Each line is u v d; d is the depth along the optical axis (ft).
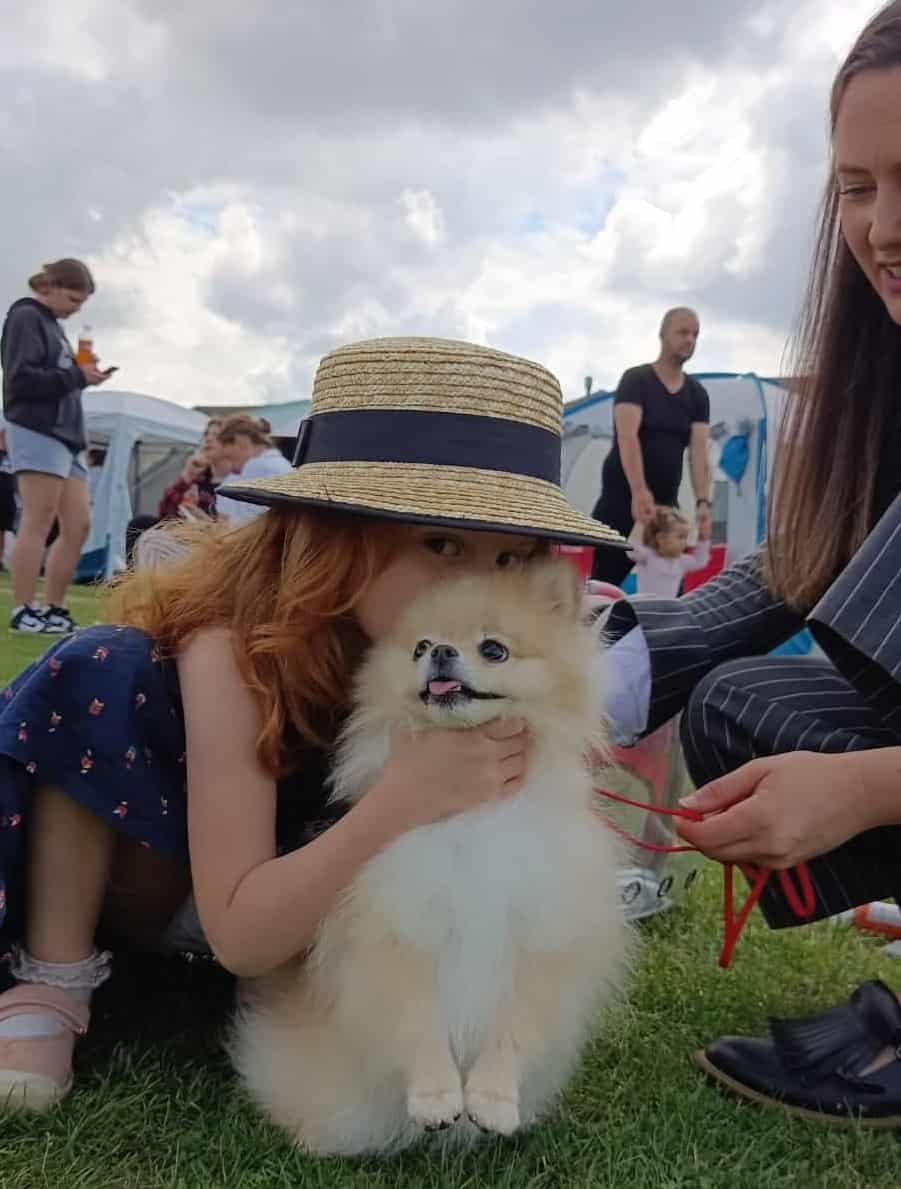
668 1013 2.86
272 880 2.10
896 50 2.17
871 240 2.27
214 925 2.16
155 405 19.01
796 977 3.16
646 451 8.96
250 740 2.23
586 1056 2.59
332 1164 2.07
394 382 2.29
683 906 3.67
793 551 2.84
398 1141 2.18
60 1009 2.31
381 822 2.09
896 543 2.17
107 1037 2.58
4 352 8.56
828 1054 2.44
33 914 2.36
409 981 2.07
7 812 2.23
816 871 2.55
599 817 2.42
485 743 2.14
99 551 17.43
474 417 2.27
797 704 2.61
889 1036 2.45
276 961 2.17
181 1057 2.50
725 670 2.76
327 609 2.31
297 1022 2.23
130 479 19.17
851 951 3.40
